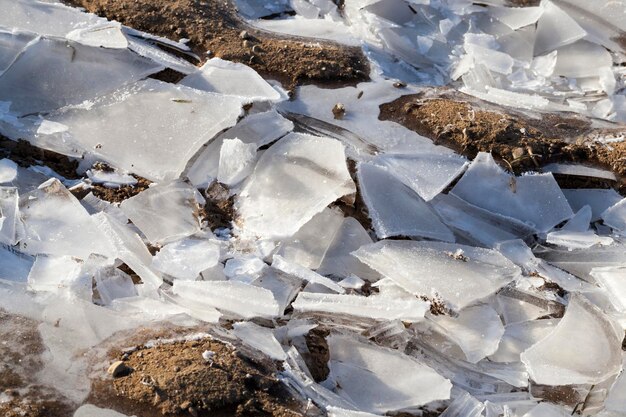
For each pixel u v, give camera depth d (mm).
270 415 2562
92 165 3467
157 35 4102
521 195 3490
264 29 4355
